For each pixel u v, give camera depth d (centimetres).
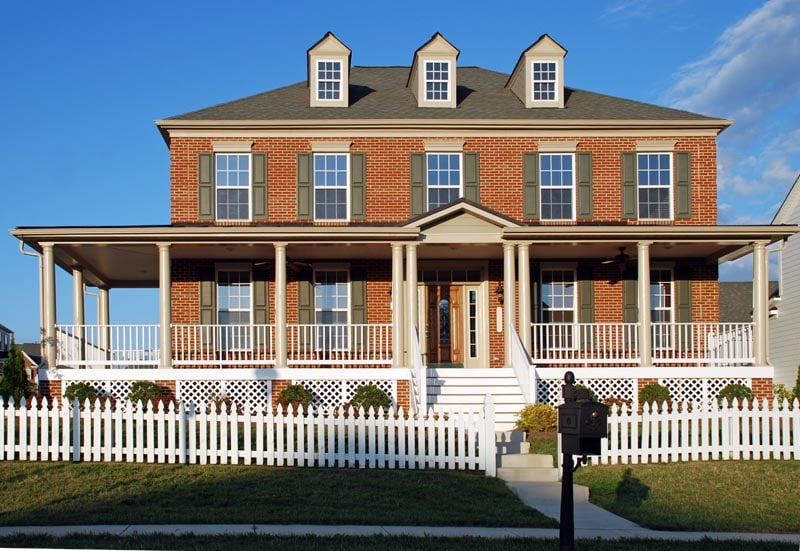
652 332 2634
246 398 2302
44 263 2270
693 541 1188
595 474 1661
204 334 2564
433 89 2739
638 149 2636
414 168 2617
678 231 2355
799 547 1157
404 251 2459
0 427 1633
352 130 2617
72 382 2248
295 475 1553
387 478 1555
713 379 2383
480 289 2662
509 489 1553
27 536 1128
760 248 2381
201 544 1089
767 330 2386
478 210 2344
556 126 2623
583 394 1134
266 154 2606
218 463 1647
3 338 5916
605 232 2355
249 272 2609
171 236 2283
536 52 2741
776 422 1761
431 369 2327
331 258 2614
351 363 2348
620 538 1201
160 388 2250
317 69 2736
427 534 1184
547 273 2661
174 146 2594
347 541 1124
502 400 2219
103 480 1490
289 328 2588
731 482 1578
